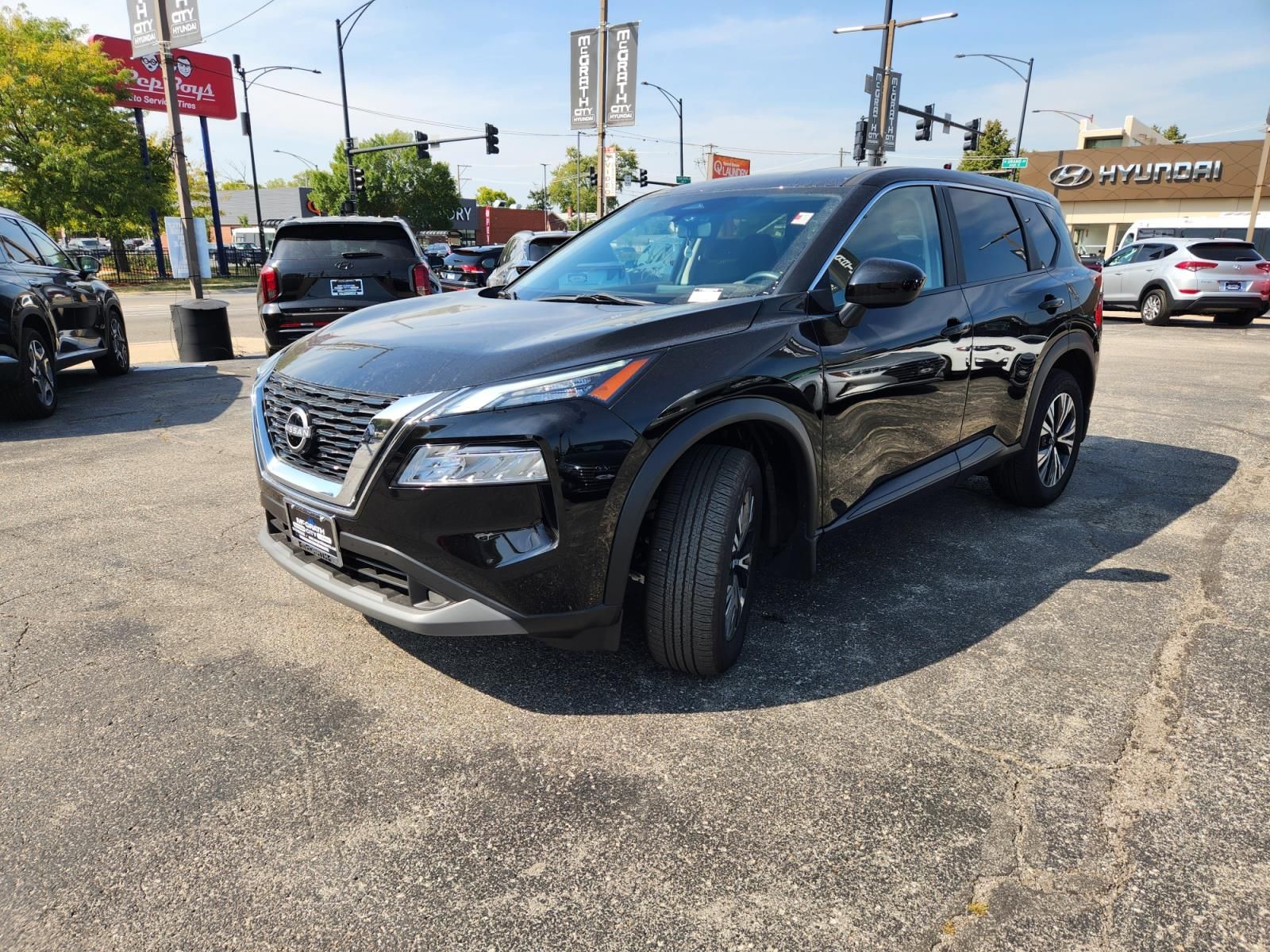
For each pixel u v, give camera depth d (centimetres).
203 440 607
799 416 270
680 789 219
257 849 199
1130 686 270
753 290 289
